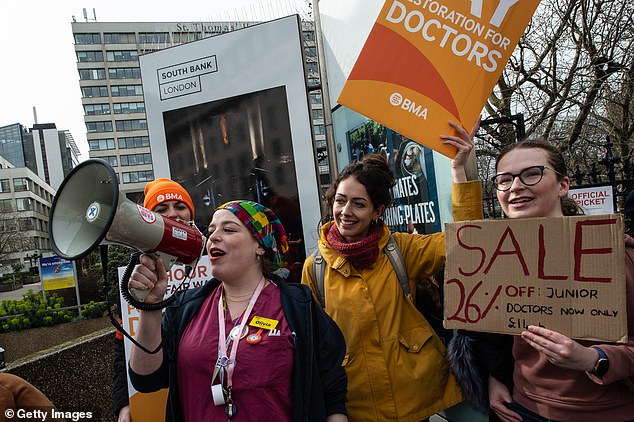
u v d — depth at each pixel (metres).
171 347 1.72
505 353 1.88
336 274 2.11
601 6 7.74
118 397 2.42
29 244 57.50
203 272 2.77
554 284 1.53
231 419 1.53
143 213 1.45
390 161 3.38
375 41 2.06
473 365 1.95
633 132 8.29
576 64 7.85
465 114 2.03
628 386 1.46
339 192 2.07
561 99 7.89
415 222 3.13
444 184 2.72
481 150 7.75
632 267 1.52
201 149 3.53
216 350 1.62
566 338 1.42
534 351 1.67
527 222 1.58
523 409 1.73
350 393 1.98
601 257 1.45
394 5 2.04
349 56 3.59
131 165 80.38
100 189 1.36
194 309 1.78
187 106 3.53
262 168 3.39
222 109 3.45
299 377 1.62
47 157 130.00
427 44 2.03
